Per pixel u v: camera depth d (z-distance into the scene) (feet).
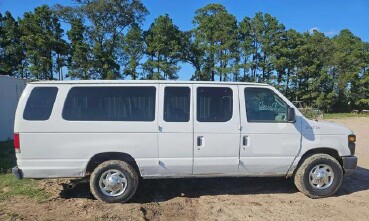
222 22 188.34
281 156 22.30
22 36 167.84
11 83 47.32
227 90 22.13
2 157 34.19
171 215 19.86
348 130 23.36
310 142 22.61
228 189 24.54
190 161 21.49
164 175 21.61
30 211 20.12
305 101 184.34
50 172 20.70
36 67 164.35
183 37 189.57
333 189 22.70
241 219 19.17
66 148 20.72
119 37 193.47
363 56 189.26
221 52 186.91
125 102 21.34
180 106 21.62
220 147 21.67
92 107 21.11
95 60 167.43
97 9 187.52
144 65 175.52
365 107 186.91
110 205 20.89
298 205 21.31
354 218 19.35
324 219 19.20
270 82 182.70
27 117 20.58
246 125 21.94
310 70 179.01
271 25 185.06
